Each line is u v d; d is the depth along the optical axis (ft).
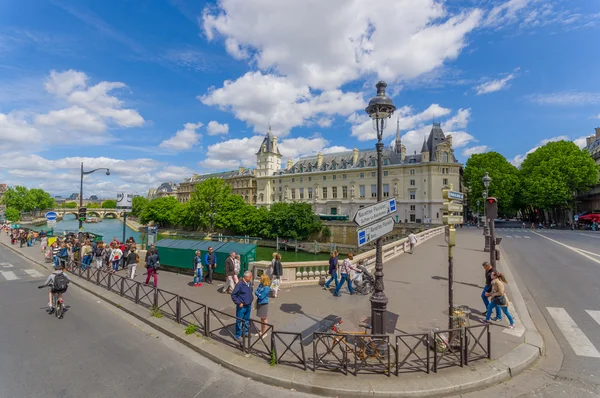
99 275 45.91
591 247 76.13
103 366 20.07
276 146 307.99
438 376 17.67
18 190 353.51
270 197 281.95
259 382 18.25
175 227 284.20
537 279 42.22
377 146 21.38
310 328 24.97
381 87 21.70
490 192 179.83
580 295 34.17
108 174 68.28
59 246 56.13
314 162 267.80
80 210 63.16
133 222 337.31
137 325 27.61
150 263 39.22
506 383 17.75
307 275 40.98
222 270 43.93
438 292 35.01
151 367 20.01
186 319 27.84
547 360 20.34
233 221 214.90
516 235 114.83
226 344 22.61
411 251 69.21
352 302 32.01
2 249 95.25
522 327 24.71
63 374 19.03
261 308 23.06
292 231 181.78
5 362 20.57
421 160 203.10
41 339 24.44
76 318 29.58
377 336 17.76
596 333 24.30
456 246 80.02
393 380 17.37
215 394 16.99
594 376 18.37
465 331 18.85
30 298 37.01
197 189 239.09
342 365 18.42
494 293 25.40
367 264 46.80
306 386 17.13
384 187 212.43
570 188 163.94
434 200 191.52
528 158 188.14
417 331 23.61
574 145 168.14
